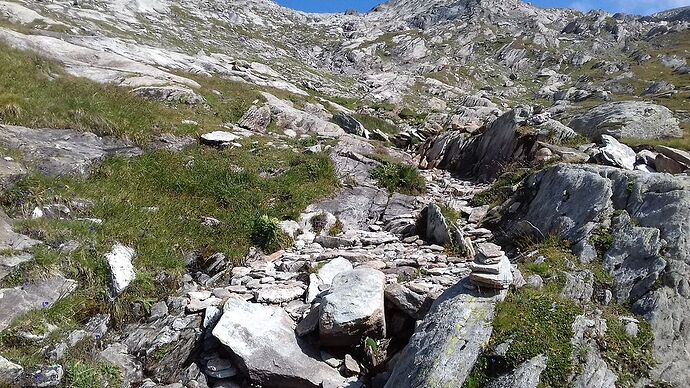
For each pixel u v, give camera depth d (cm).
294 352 755
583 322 660
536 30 13662
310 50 9756
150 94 2139
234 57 5481
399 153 2055
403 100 5928
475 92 7925
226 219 1202
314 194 1416
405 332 800
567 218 955
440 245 1142
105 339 802
